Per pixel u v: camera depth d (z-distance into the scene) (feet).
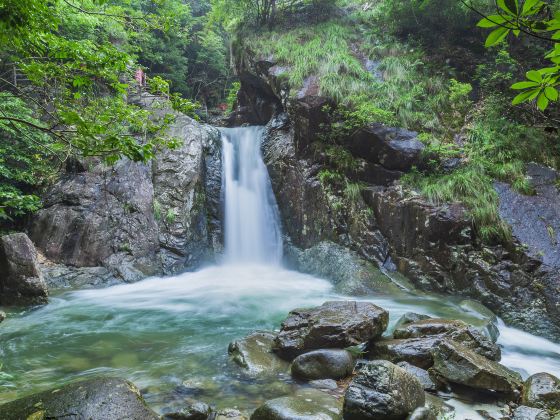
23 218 32.27
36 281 23.47
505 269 23.49
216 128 44.09
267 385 13.75
